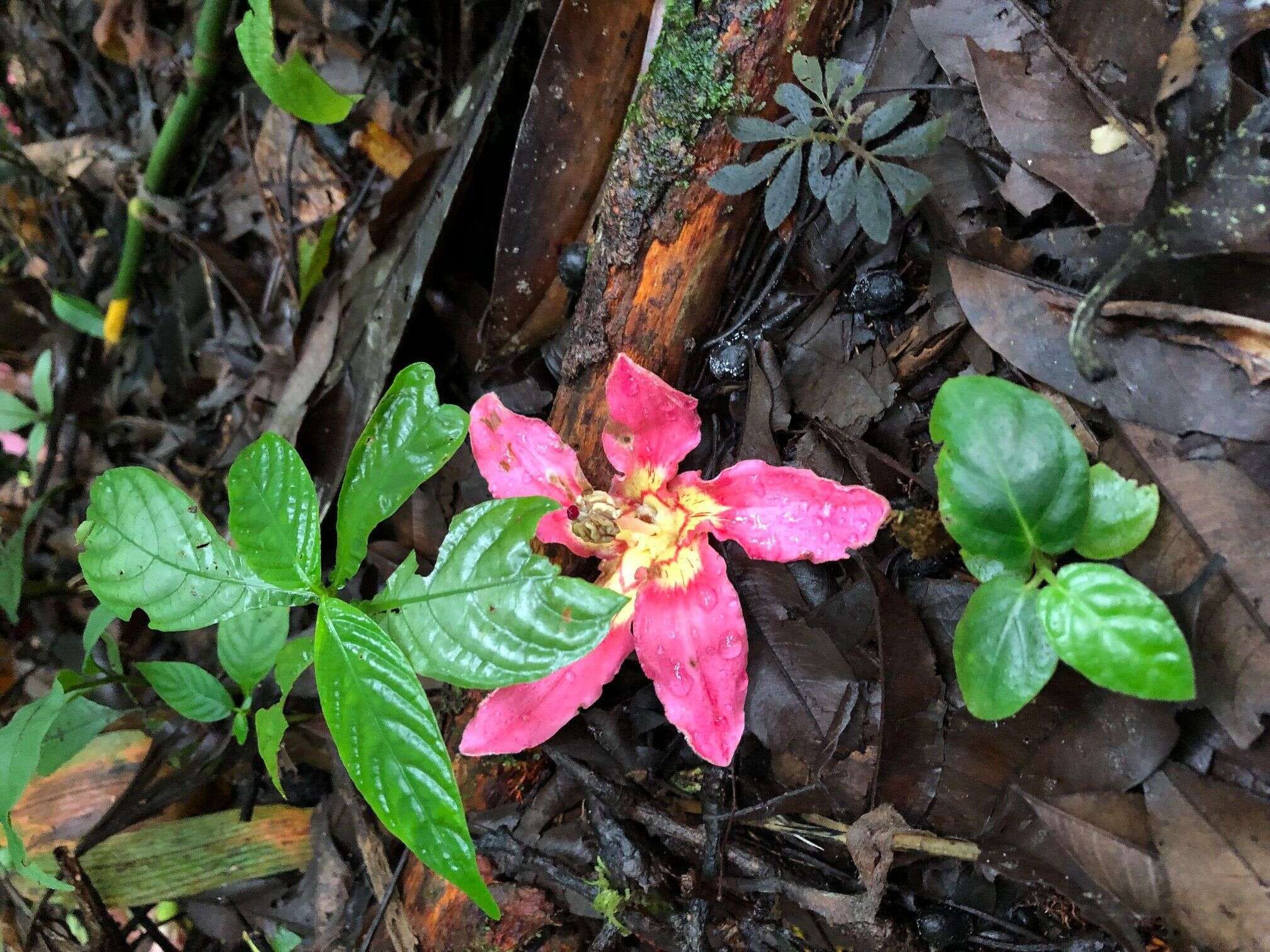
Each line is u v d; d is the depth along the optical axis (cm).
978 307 27
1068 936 28
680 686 27
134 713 38
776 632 29
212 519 46
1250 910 24
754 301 31
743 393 31
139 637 44
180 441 47
